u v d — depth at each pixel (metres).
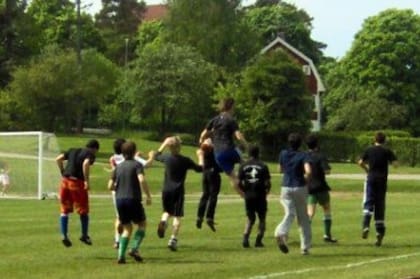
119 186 18.17
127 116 107.50
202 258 18.95
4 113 85.88
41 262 18.30
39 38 101.00
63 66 84.25
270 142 88.06
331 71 129.25
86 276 16.44
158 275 16.55
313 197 22.39
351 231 25.19
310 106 88.19
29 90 83.50
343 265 18.08
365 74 118.25
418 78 117.88
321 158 22.66
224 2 115.00
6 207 36.38
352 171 72.88
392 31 118.25
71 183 20.41
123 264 18.02
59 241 22.12
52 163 52.78
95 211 33.50
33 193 47.38
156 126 105.25
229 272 16.95
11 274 16.72
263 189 20.84
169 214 20.33
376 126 107.00
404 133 92.50
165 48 98.56
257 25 152.88
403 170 76.25
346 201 41.81
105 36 148.50
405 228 26.31
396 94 117.38
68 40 132.75
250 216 20.92
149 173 60.94
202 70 98.00
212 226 23.66
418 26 118.81
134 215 18.12
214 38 113.06
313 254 19.77
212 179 23.31
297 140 19.62
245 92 87.44
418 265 17.98
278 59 87.62
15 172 50.16
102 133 102.19
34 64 86.06
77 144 83.62
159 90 97.50
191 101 97.31
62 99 84.69
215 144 21.06
